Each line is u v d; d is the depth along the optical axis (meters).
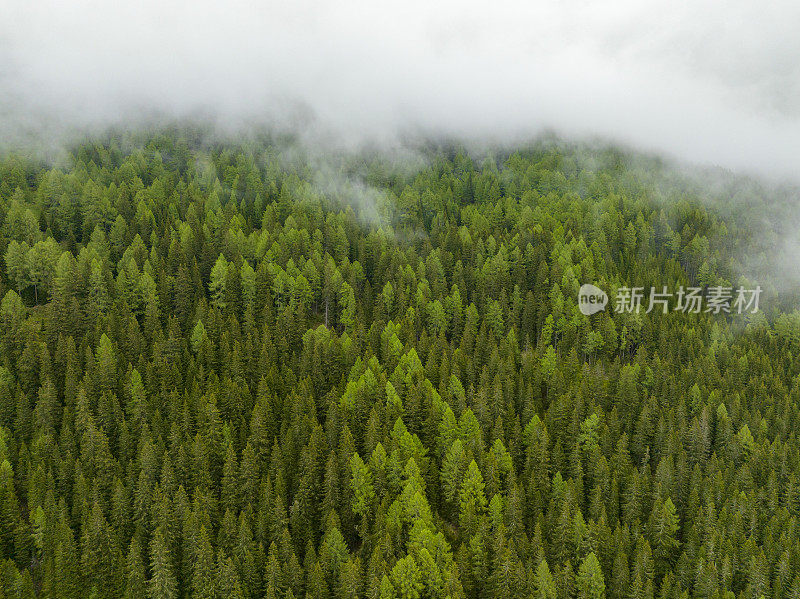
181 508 69.06
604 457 82.19
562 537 71.56
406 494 72.12
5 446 74.50
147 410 81.94
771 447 87.44
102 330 94.81
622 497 79.62
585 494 81.38
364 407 86.50
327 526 70.50
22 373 85.69
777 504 81.06
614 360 110.25
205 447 76.44
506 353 106.19
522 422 91.19
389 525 70.12
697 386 98.81
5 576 61.34
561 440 87.38
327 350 97.94
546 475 80.12
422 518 70.38
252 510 72.94
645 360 108.56
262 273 112.12
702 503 78.88
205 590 63.81
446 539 74.31
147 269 109.38
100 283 102.19
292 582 65.31
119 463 75.88
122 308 101.12
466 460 77.50
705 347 117.69
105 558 65.69
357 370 94.62
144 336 98.44
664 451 87.88
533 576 65.88
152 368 88.12
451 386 90.94
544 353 107.31
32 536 67.38
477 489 75.50
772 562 72.12
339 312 120.62
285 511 70.81
